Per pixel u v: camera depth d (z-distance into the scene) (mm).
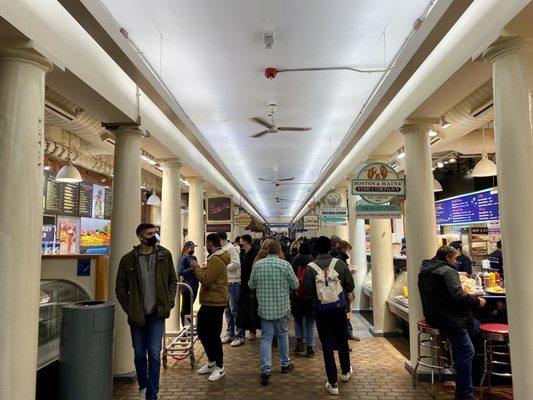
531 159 2688
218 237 4691
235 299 6184
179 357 5305
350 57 4488
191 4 3447
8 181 2664
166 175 6875
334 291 4230
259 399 4008
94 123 5020
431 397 4062
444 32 3127
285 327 4770
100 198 9312
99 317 3518
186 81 5164
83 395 3418
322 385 4383
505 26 2637
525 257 2664
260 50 4324
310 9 3566
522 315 2654
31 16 2711
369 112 5191
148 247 3855
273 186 16375
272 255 4660
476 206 8195
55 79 3410
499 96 2814
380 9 3559
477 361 4457
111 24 3217
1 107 2695
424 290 4047
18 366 2652
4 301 2627
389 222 6785
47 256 4570
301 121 7027
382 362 5211
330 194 10242
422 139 4668
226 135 8000
